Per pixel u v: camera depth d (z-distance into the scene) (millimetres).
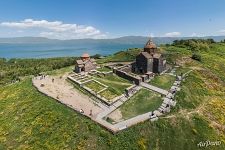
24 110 68250
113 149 51656
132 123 58375
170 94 74250
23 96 77125
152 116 61750
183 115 65938
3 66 185625
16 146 55938
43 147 53656
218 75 103375
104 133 54531
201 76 95875
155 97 73188
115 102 69438
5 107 74312
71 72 98188
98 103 69250
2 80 133250
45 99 70625
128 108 66875
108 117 61000
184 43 160500
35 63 193250
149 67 92188
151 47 97812
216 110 73188
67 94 74750
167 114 65062
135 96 73688
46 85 82375
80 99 71625
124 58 129625
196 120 65250
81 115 61031
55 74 96062
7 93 84375
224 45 186000
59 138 55000
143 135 56562
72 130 56375
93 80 85250
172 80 86500
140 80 82688
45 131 58031
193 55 120188
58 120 60406
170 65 107000
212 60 124500
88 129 56031
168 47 150375
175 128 60812
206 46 157750
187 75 92500
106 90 76875
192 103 73500
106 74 91562
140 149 53156
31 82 87125
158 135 57750
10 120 66000
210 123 65938
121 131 55469
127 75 87750
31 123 61719
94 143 52469
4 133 61469
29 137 57500
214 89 88875
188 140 58719
